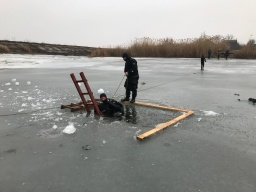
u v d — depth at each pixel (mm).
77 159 4207
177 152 4496
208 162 4133
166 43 38062
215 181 3572
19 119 6355
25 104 7875
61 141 4961
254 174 3773
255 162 4148
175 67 21719
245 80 14000
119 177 3656
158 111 7199
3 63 24859
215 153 4469
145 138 5098
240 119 6477
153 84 12141
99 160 4172
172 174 3750
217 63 27344
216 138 5172
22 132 5449
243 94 9859
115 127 5785
